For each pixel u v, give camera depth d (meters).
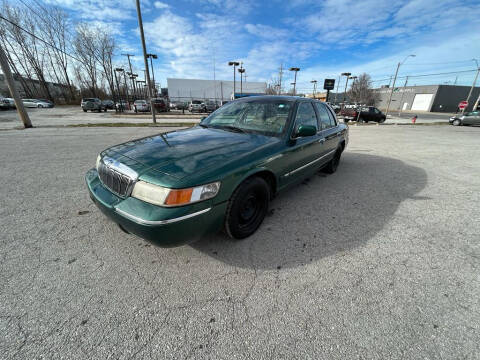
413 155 6.54
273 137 2.61
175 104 41.34
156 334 1.34
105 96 52.28
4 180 3.70
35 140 7.22
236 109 3.30
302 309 1.52
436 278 1.83
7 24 35.91
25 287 1.64
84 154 5.46
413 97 53.97
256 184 2.15
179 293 1.63
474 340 1.32
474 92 49.66
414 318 1.46
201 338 1.32
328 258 2.05
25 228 2.38
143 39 12.74
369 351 1.25
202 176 1.72
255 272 1.85
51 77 44.50
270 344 1.29
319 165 3.66
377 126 16.91
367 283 1.76
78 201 3.01
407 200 3.35
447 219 2.81
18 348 1.23
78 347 1.25
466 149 7.62
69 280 1.72
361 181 4.14
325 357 1.22
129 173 1.79
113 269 1.85
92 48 40.78
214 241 2.24
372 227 2.59
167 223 1.56
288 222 2.64
